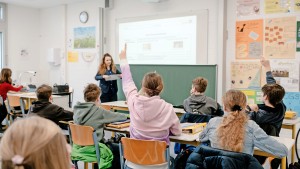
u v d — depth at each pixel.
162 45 5.79
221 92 5.02
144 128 2.38
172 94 5.39
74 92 7.36
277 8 4.55
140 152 2.30
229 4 5.00
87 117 2.74
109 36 6.64
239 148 1.92
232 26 4.98
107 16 6.65
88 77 7.04
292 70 4.48
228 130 1.97
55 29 7.60
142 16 6.03
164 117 2.37
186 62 5.51
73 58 7.30
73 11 7.22
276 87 2.64
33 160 0.69
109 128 2.79
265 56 4.70
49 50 7.56
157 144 2.23
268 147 1.99
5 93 5.43
